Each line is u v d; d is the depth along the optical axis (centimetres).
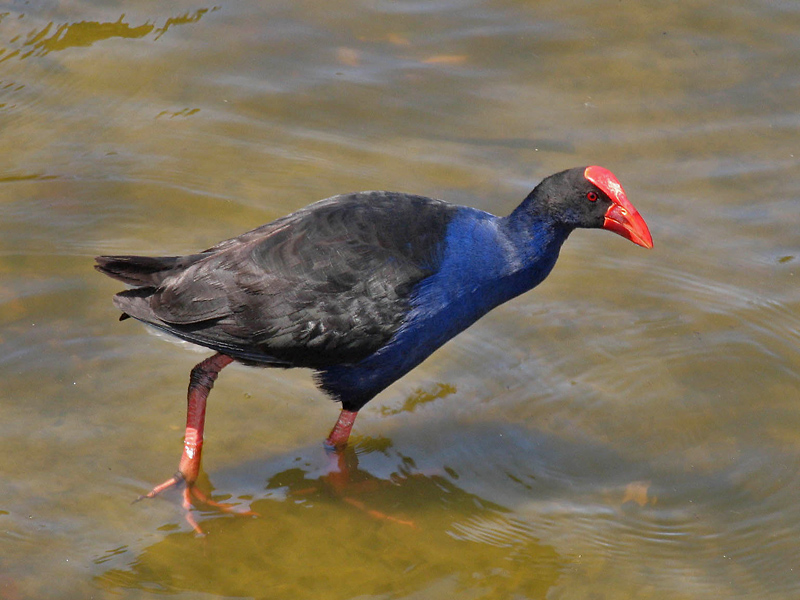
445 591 927
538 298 1262
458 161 1412
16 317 1173
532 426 1106
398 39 1606
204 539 966
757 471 1055
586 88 1531
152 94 1495
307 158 1413
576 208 992
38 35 1567
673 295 1262
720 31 1630
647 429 1103
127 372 1133
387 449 1080
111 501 990
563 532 991
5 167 1362
